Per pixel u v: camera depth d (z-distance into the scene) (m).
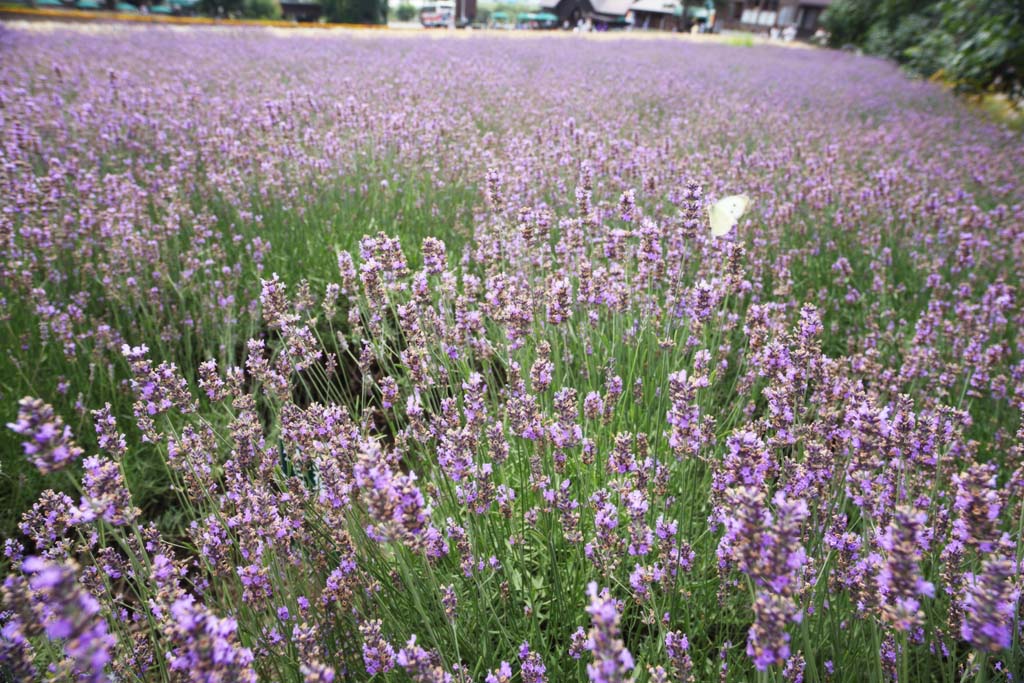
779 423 2.07
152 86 9.80
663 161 5.91
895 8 24.53
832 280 4.92
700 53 22.97
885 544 1.32
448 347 2.78
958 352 3.60
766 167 6.47
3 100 6.54
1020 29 11.55
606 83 13.36
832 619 1.87
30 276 3.73
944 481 2.35
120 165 6.23
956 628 1.83
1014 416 3.18
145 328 3.91
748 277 4.65
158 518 3.11
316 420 2.12
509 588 2.19
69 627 1.05
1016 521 2.21
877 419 1.84
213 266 4.55
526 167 5.18
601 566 2.00
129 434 3.29
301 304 3.41
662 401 3.01
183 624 1.19
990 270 4.94
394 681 1.82
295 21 35.97
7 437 3.04
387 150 6.48
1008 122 11.64
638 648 2.09
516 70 14.42
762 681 1.45
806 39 45.94
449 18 33.75
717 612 2.26
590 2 46.25
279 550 2.00
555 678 1.98
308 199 5.42
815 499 1.93
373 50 17.72
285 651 1.95
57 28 19.56
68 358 3.46
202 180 5.85
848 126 10.19
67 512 1.95
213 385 2.31
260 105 8.41
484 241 3.61
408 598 2.09
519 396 2.30
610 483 2.30
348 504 1.98
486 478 2.02
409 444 2.77
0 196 4.30
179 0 35.03
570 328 3.27
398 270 2.79
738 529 1.32
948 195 5.88
